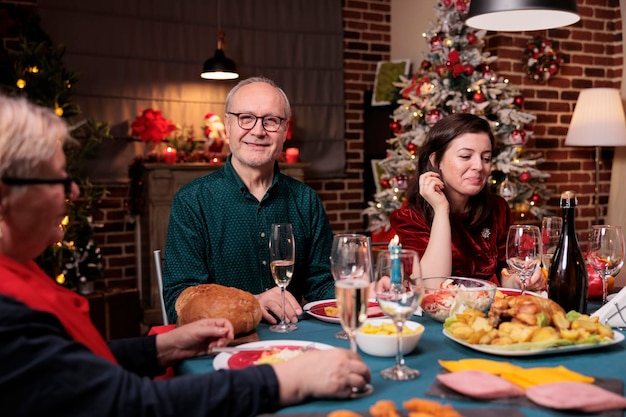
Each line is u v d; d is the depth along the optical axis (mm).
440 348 1340
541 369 1107
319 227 2152
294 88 5461
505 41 4641
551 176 4922
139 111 4848
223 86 5156
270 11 5332
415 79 4625
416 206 2342
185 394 975
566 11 1950
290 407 1030
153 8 4871
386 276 1150
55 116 1043
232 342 1405
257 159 2014
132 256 4914
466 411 957
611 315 1478
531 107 4781
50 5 4508
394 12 5805
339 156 5648
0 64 4055
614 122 4387
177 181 4602
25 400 899
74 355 931
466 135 2225
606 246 1695
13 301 927
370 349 1287
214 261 2039
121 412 935
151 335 1412
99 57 4691
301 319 1634
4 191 977
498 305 1381
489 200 2369
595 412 955
